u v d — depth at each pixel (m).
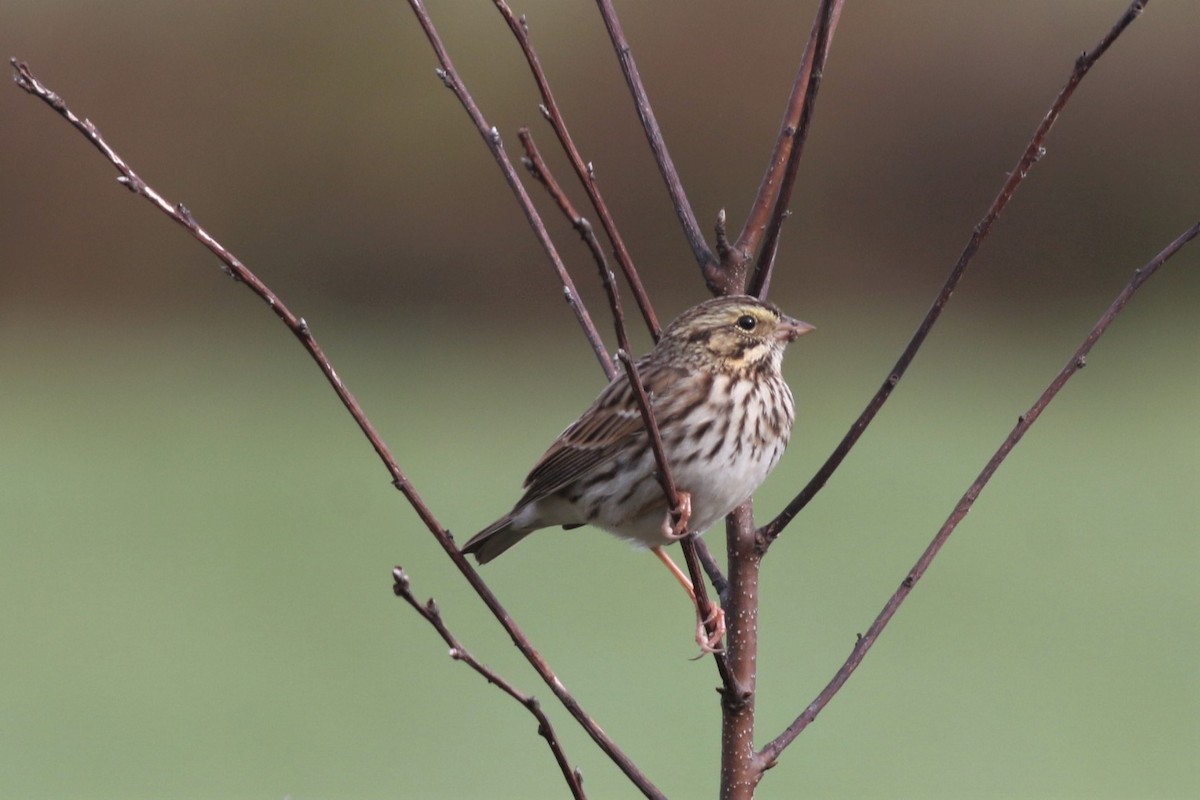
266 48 20.69
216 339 20.09
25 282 20.69
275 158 20.81
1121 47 20.48
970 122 20.62
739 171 20.56
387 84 20.55
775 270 20.67
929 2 20.92
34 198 20.58
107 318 20.73
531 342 19.97
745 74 20.59
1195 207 20.38
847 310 20.36
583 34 20.66
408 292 20.81
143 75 20.94
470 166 20.55
